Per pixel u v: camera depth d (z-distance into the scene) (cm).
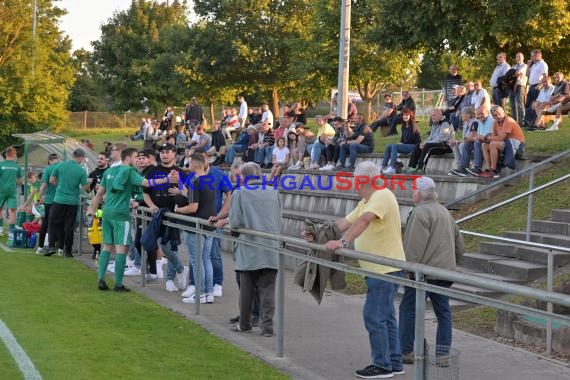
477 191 1214
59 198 1570
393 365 725
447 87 2114
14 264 1403
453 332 902
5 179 1892
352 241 707
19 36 5809
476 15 2491
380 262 582
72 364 694
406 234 750
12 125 5131
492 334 891
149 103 6391
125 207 1155
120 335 835
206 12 5700
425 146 1594
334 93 2834
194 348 788
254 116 2539
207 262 1090
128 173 1143
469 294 479
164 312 996
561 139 1582
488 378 699
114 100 6738
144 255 1231
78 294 1105
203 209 1088
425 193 754
